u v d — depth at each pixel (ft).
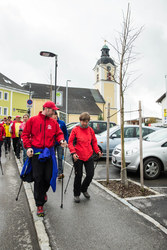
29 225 10.34
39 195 11.02
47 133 11.18
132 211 11.93
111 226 10.14
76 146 13.42
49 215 11.30
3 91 140.36
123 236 9.26
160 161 20.31
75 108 167.12
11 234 9.46
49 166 11.12
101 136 30.40
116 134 30.42
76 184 13.38
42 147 11.09
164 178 20.31
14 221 10.73
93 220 10.76
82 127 13.57
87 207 12.50
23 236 9.31
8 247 8.47
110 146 29.84
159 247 8.48
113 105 187.93
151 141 21.65
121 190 15.51
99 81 189.88
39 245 8.46
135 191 15.33
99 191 15.65
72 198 14.11
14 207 12.56
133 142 22.12
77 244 8.61
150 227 10.08
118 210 12.07
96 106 176.04
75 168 13.37
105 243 8.71
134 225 10.27
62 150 19.07
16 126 32.14
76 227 10.01
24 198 14.20
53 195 14.74
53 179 10.90
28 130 11.10
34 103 160.97
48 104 11.13
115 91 189.78
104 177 20.39
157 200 13.64
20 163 26.22
